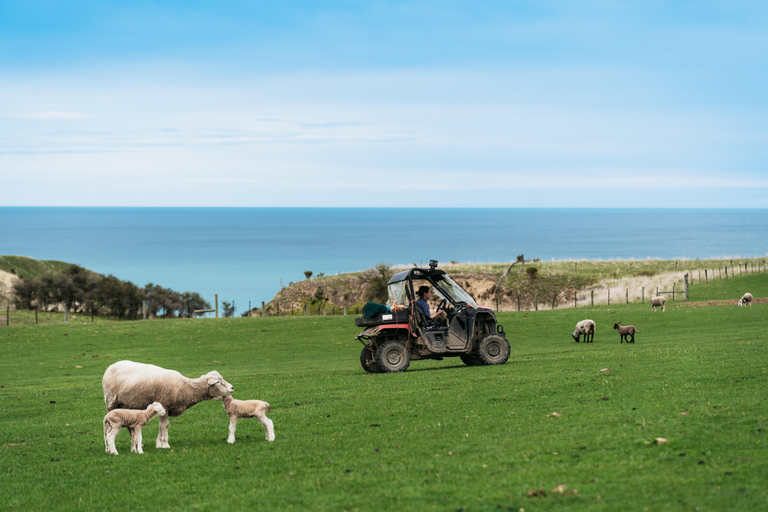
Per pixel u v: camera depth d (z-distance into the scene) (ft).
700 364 49.98
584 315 124.67
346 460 29.27
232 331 118.21
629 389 40.78
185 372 76.13
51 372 81.56
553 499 21.70
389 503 22.97
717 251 652.07
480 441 30.55
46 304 225.76
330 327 120.98
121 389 33.91
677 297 152.15
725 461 23.91
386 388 50.06
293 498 24.52
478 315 64.59
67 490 28.19
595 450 27.12
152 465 31.04
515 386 46.06
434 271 63.10
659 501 20.66
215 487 26.99
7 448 37.68
